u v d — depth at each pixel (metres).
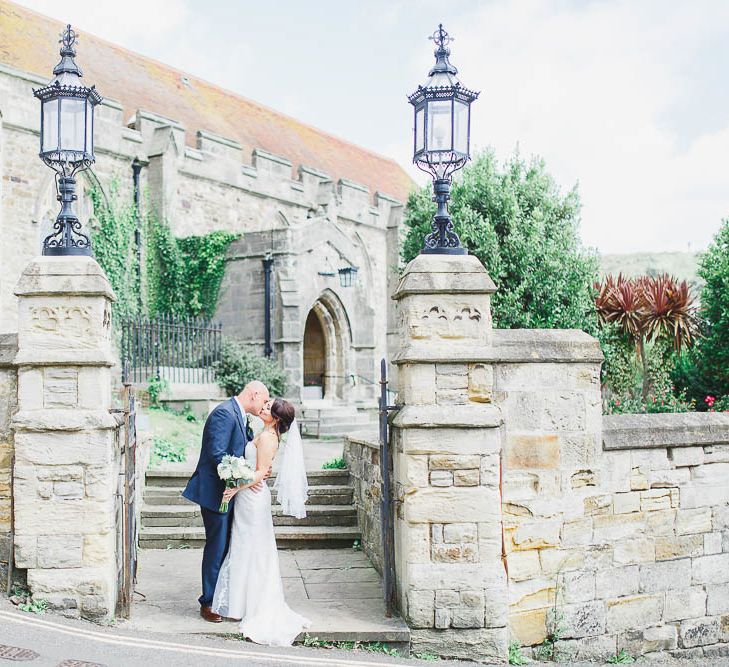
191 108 27.62
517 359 6.31
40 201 18.17
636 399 14.97
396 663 5.61
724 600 7.33
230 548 6.13
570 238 18.72
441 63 6.24
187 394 16.48
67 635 5.48
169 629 5.87
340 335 22.41
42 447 5.96
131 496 6.59
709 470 7.30
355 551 8.74
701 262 17.78
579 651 6.51
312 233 21.05
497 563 6.09
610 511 6.73
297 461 6.84
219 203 23.89
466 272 6.18
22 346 5.99
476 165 19.09
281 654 5.52
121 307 20.52
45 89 6.16
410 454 6.09
